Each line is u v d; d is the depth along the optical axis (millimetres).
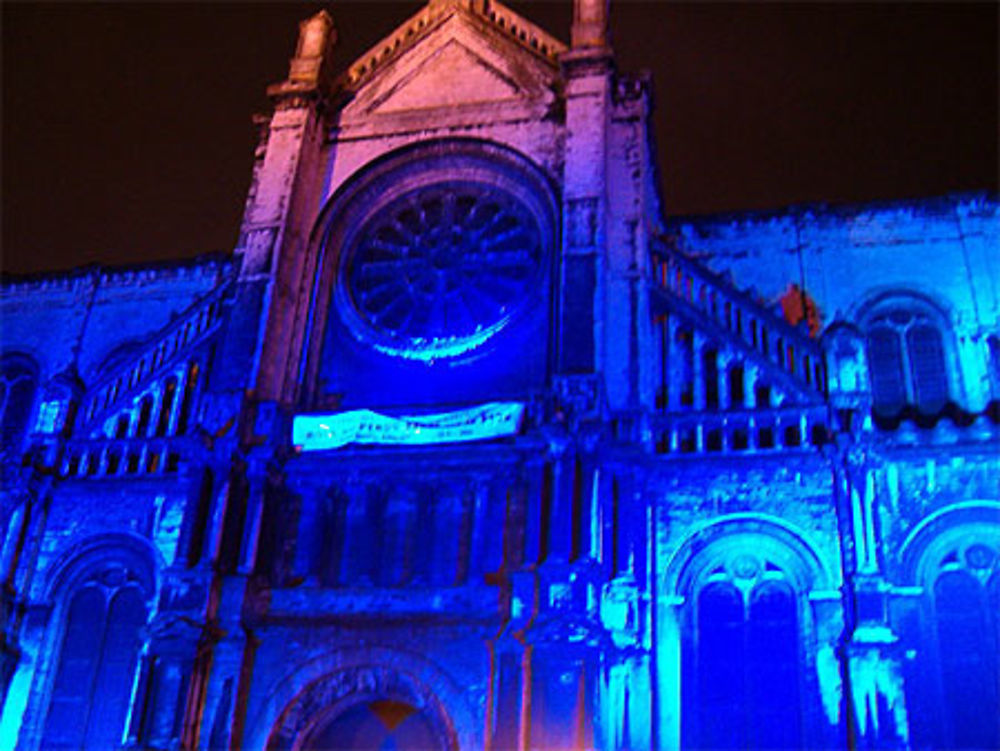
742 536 27219
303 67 36031
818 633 25688
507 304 32094
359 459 29250
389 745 26969
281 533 29156
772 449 27766
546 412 27922
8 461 31688
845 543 26109
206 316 33938
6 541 30500
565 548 26047
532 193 33344
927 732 24906
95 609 30234
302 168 34125
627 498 27328
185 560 28094
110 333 38250
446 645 26844
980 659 25469
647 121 33750
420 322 32812
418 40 36250
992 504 26453
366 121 35281
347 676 27109
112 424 33000
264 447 29344
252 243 32781
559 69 34250
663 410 29422
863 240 33406
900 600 26000
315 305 32812
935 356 31656
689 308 30625
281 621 27828
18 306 39688
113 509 30906
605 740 24438
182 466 30453
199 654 26859
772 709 25562
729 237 34312
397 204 34688
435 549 28219
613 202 31703
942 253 32656
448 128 34250
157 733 26047
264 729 26797
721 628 26625
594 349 28453
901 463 27266
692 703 25922
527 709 24906
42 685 29281
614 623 25984
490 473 28422
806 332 32219
